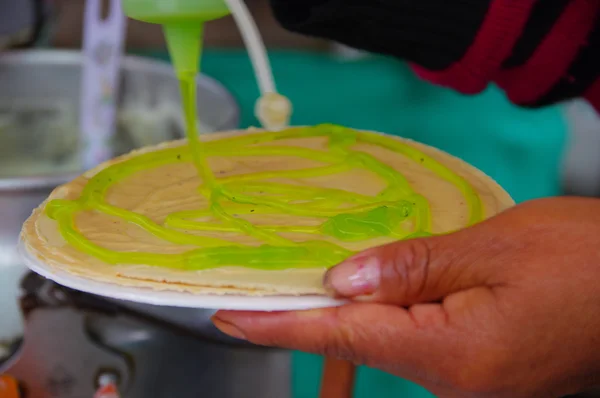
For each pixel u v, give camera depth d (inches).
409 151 15.2
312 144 15.7
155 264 12.0
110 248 12.5
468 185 14.1
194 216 13.3
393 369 12.2
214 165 14.9
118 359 14.7
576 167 28.0
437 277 11.8
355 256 11.8
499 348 11.6
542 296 11.6
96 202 13.6
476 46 14.2
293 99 26.1
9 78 22.2
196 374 15.2
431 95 27.3
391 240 12.7
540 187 24.5
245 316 12.0
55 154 21.6
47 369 14.6
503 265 11.7
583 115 27.2
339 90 27.1
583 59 14.6
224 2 13.2
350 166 14.7
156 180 14.4
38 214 13.4
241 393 15.7
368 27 14.0
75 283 11.9
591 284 11.6
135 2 12.9
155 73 21.7
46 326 14.3
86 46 19.8
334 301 11.8
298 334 11.9
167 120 21.8
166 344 14.8
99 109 19.9
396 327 11.7
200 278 11.8
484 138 25.2
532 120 25.4
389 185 14.1
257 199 13.6
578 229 11.9
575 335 11.7
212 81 19.4
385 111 26.1
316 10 13.6
